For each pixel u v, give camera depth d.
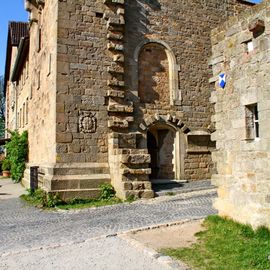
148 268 5.17
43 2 15.19
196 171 14.69
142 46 14.16
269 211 6.07
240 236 6.29
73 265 5.46
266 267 4.89
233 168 7.04
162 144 15.09
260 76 6.41
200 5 15.85
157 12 14.71
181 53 15.05
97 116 12.64
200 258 5.43
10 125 35.00
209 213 8.57
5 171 25.58
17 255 6.05
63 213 9.85
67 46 12.47
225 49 7.43
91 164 12.20
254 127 6.79
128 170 11.41
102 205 10.77
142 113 13.82
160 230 7.20
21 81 25.77
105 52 13.13
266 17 6.32
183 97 14.80
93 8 13.13
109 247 6.28
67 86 12.27
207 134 14.92
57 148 11.80
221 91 7.51
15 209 10.78
